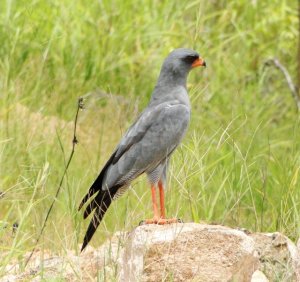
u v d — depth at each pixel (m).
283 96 18.25
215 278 8.99
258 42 19.12
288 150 14.95
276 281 9.31
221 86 17.55
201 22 17.77
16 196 11.91
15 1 16.69
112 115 15.31
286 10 19.16
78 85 15.93
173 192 11.30
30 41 16.02
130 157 10.40
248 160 13.16
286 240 9.52
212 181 12.22
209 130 15.15
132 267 9.24
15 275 9.80
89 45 16.77
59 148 13.34
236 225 11.66
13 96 14.29
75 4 17.41
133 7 17.92
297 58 18.80
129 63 16.98
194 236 9.23
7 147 12.80
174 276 9.06
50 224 11.36
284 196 11.70
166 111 10.45
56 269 9.73
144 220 10.09
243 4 19.58
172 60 10.54
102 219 10.42
